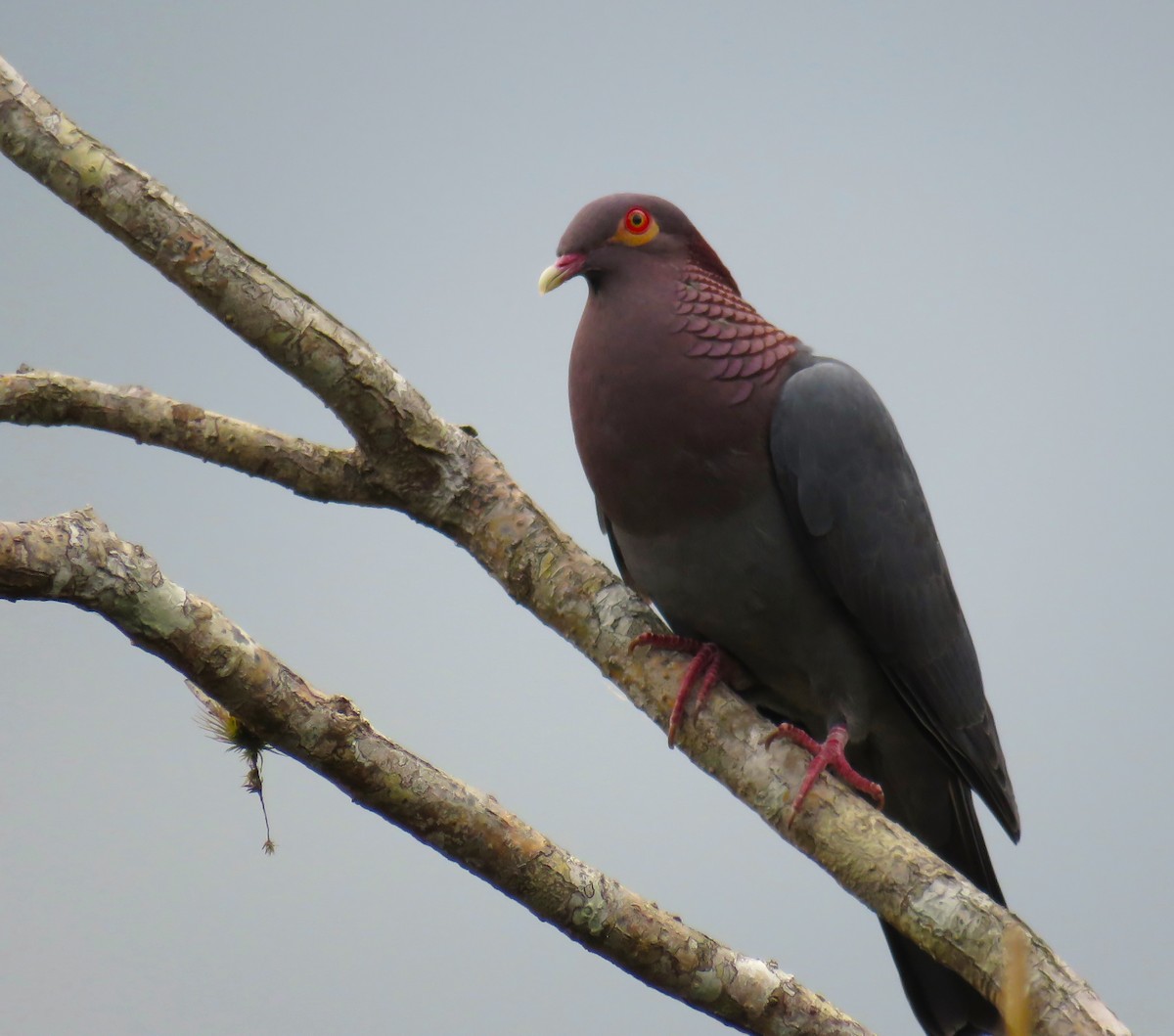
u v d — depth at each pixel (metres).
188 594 5.79
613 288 8.02
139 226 6.56
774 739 7.03
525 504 7.41
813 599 8.09
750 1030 6.32
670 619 8.39
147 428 6.96
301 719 5.84
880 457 8.11
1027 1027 3.34
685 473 7.72
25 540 5.54
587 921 6.08
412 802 5.93
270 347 6.76
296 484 7.20
